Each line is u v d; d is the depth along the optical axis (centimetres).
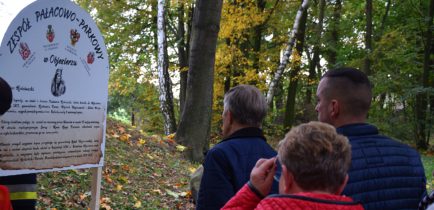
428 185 1041
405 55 2130
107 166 699
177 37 2211
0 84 270
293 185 181
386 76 2078
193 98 1034
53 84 365
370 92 237
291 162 178
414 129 2044
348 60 2464
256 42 1927
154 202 612
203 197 264
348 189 217
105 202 552
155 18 2133
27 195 326
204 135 1041
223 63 1709
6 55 333
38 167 353
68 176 602
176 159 920
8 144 335
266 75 1717
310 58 2634
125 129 986
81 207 529
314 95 2728
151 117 2273
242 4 1689
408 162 234
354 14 2573
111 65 2189
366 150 227
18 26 338
